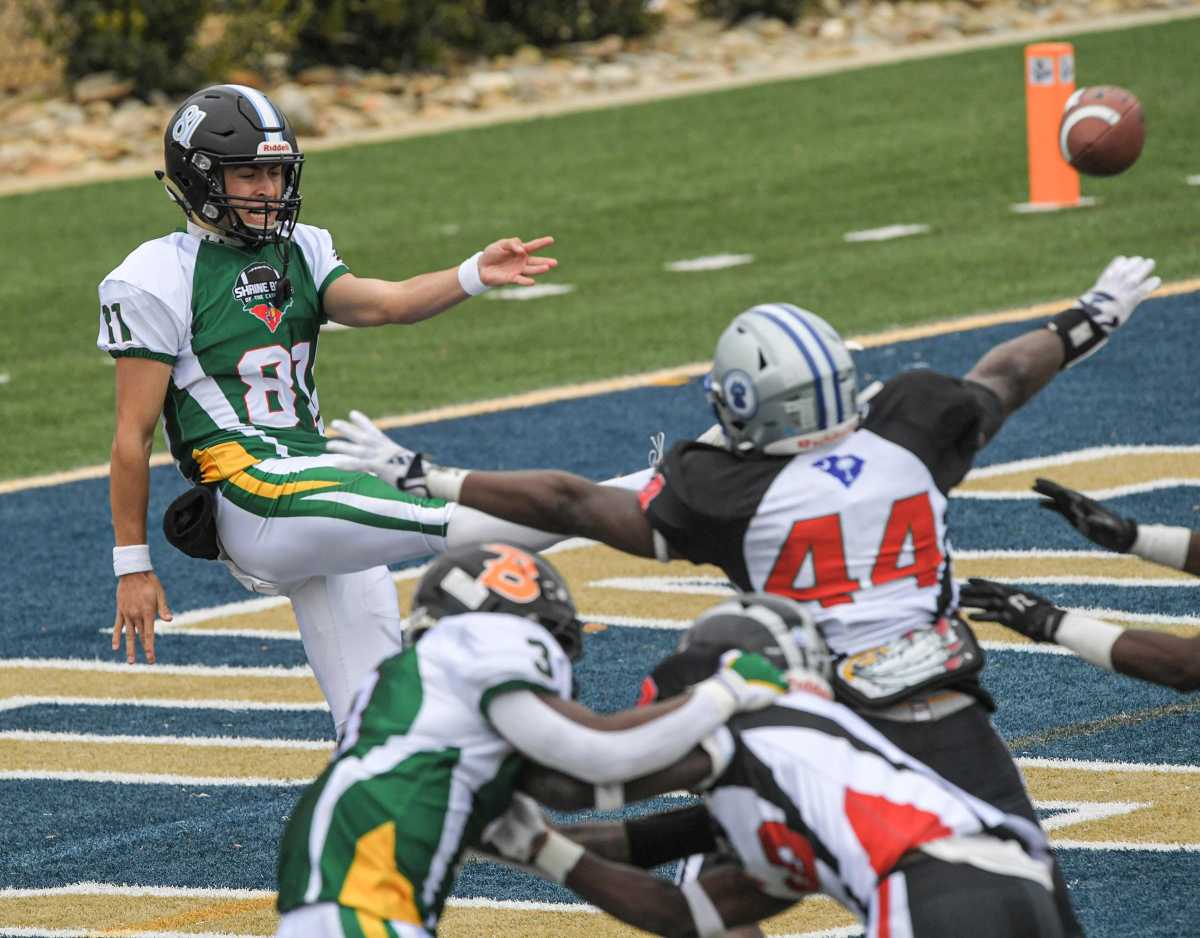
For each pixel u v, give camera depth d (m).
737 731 14.96
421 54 90.44
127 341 22.78
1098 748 23.56
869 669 15.74
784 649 15.37
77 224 69.00
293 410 23.56
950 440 16.28
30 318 56.25
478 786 14.94
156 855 22.66
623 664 27.66
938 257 54.50
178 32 87.88
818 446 16.08
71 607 32.53
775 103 81.50
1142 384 40.94
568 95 89.00
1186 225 55.75
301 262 24.00
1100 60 83.00
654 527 16.28
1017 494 34.41
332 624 23.56
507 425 41.44
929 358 43.62
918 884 14.25
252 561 22.94
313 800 15.00
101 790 24.84
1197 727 24.05
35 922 20.97
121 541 23.11
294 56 90.44
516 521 16.81
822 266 54.81
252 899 21.28
